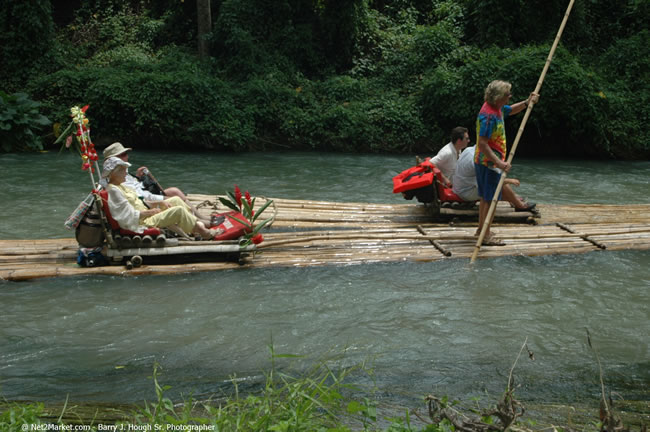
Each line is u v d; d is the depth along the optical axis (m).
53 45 16.53
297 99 16.03
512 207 7.43
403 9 20.31
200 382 3.57
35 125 13.78
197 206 7.25
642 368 3.88
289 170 11.96
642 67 17.16
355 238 6.51
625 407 3.27
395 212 7.49
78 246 6.05
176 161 12.81
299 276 5.55
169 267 5.55
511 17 17.64
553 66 14.78
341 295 5.10
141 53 17.25
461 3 19.59
